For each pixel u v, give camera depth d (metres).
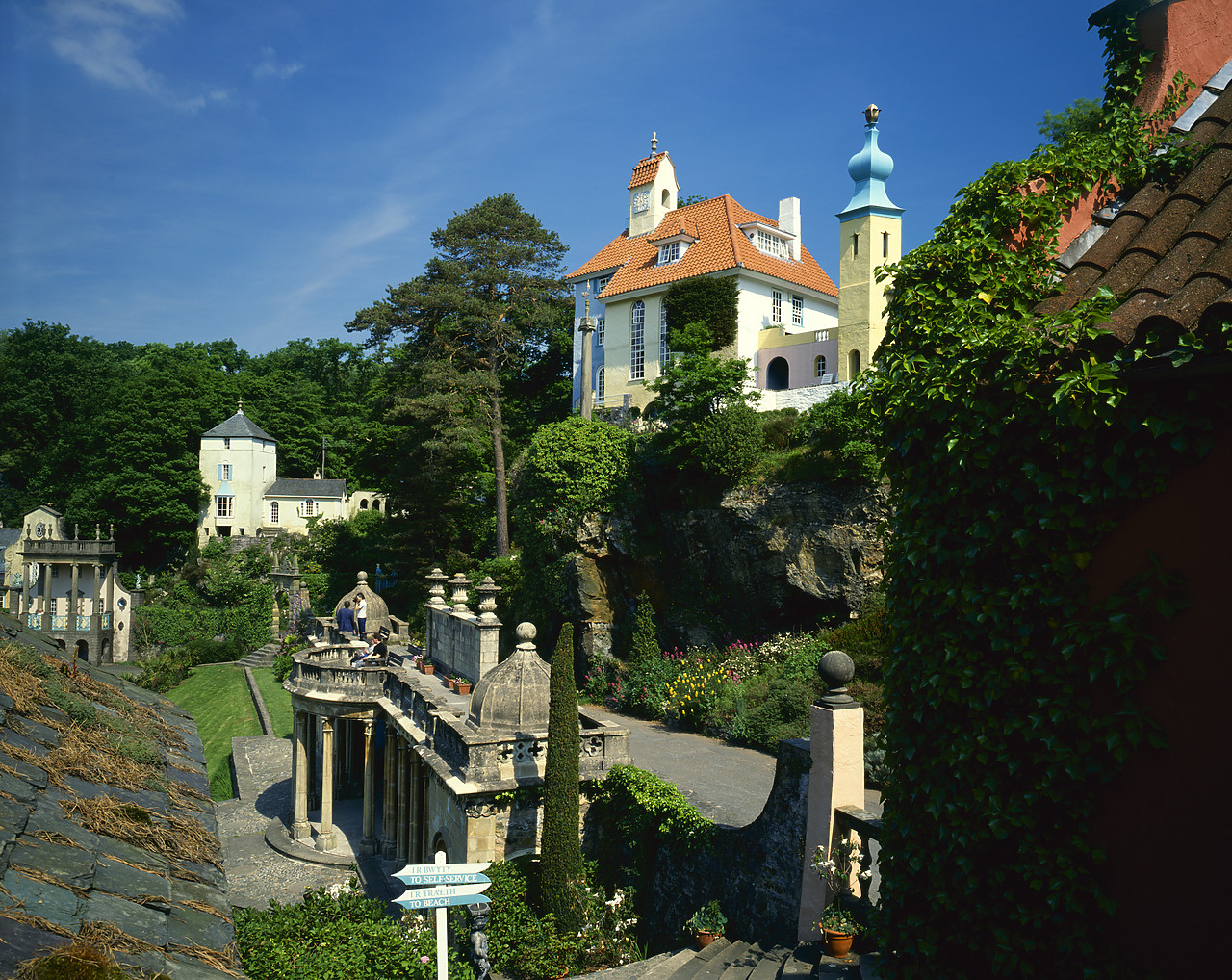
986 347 6.39
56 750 7.31
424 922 14.11
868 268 29.61
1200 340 5.04
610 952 14.09
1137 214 6.73
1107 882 5.73
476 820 15.55
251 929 13.35
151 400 73.75
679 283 37.56
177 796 7.95
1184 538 5.39
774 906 11.63
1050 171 7.50
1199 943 5.27
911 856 7.07
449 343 48.19
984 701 6.46
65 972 4.20
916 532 7.16
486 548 49.78
